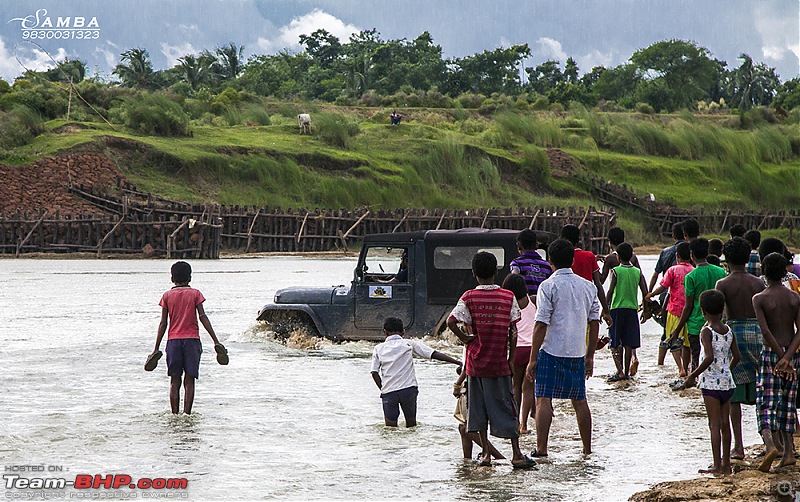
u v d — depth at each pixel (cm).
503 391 783
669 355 1480
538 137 7862
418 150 7144
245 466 781
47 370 1280
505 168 7181
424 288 1506
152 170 6009
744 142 8112
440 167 6944
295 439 881
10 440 864
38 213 4747
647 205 6550
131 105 6775
